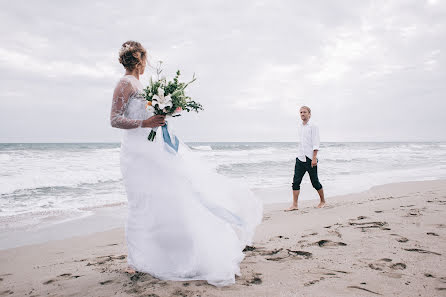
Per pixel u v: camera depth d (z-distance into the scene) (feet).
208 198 8.49
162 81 8.21
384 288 7.32
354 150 114.93
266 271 8.73
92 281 8.70
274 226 14.97
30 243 14.30
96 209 22.03
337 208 18.66
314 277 8.17
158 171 8.20
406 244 10.41
